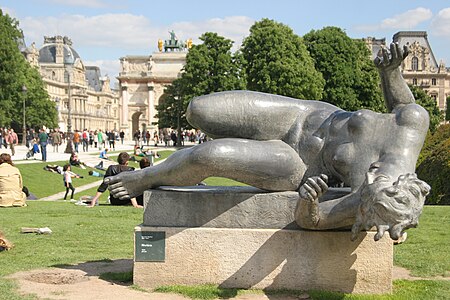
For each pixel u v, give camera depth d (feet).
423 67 375.45
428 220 32.48
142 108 345.10
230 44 173.37
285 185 15.48
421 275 18.56
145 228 15.75
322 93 165.89
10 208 38.22
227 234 15.49
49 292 15.35
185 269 15.67
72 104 425.69
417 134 14.16
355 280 15.15
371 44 350.64
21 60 182.60
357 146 14.53
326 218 14.10
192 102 16.22
